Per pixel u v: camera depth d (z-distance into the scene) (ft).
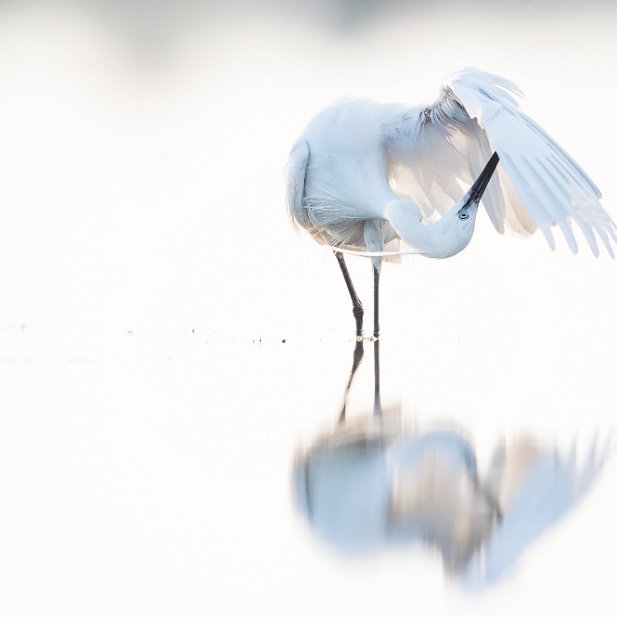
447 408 32.07
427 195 47.24
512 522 20.08
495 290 59.31
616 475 23.25
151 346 46.21
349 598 17.02
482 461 24.88
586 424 29.22
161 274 62.13
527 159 33.99
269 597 17.17
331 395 34.55
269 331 50.72
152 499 22.03
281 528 20.18
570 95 101.96
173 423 29.68
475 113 36.35
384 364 41.93
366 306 56.80
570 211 32.96
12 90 111.14
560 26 135.74
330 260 63.77
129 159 87.86
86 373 38.78
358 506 21.30
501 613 16.38
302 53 130.72
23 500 21.99
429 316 54.54
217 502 21.81
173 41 132.05
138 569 18.35
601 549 18.69
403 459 25.27
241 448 26.55
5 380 36.99
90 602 17.07
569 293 58.65
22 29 132.98
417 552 18.83
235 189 78.89
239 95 110.93
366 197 45.62
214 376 38.45
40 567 18.48
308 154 46.78
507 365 41.60
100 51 128.06
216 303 56.44
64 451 26.25
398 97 107.86
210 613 16.63
